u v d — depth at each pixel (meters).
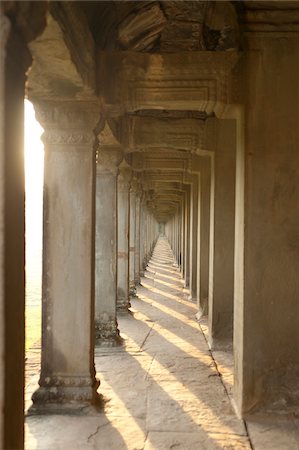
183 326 10.00
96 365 7.09
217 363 7.25
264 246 5.18
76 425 4.87
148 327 9.85
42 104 5.28
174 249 31.03
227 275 8.17
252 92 5.16
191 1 5.36
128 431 4.75
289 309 5.17
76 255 5.41
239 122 5.36
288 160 5.17
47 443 4.45
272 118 5.16
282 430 4.82
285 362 5.15
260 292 5.17
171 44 6.65
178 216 25.89
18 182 2.89
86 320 5.38
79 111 5.29
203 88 5.17
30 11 2.81
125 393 5.87
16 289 2.89
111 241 8.15
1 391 2.71
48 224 5.42
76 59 4.21
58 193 5.42
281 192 5.17
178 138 8.30
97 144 5.55
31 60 3.03
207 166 10.90
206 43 5.95
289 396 5.13
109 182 8.13
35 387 5.99
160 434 4.68
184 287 16.81
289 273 5.17
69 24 3.80
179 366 7.07
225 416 5.17
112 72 5.21
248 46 5.16
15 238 2.86
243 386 5.16
